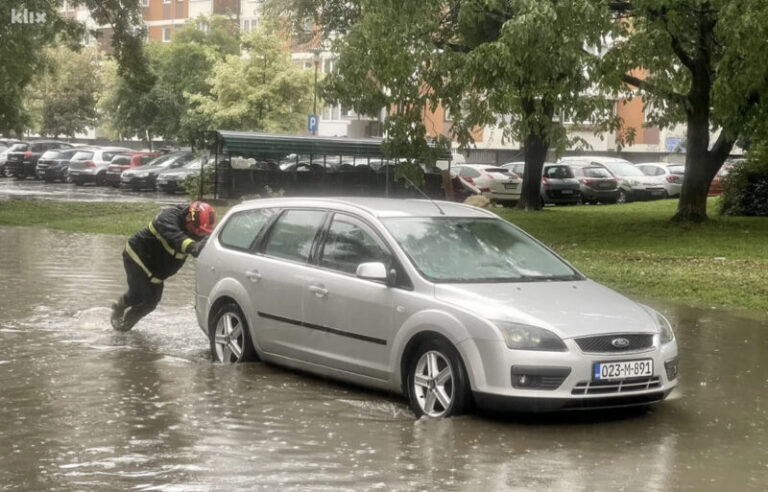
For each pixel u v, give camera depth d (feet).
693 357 44.19
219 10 330.34
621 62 90.12
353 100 95.76
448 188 136.05
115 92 237.04
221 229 41.27
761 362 43.24
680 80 104.32
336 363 35.45
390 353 33.50
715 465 27.68
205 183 143.43
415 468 26.66
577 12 84.74
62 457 27.25
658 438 30.45
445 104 93.61
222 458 27.27
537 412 33.01
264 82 205.36
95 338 45.39
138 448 28.14
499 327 30.89
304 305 36.58
